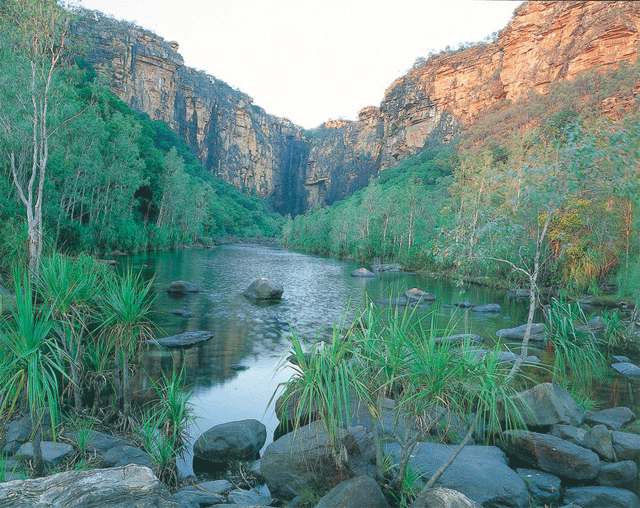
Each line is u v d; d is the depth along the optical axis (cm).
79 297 701
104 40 13412
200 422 751
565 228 2458
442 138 16162
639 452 614
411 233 5906
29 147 2614
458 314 2006
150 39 15238
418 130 17375
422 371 431
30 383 452
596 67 11200
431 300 2461
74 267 726
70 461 548
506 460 605
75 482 324
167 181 7081
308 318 1830
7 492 305
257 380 995
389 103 19712
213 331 1509
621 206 2303
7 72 2170
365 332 472
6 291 1302
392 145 18562
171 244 6662
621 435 649
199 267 4009
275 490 511
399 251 5647
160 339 1314
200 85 19538
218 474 588
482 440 666
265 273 3812
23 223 2173
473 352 480
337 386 418
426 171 12650
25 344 459
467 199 4228
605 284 2603
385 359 453
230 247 8850
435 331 462
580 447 604
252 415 793
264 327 1611
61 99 2555
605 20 11494
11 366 451
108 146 4884
